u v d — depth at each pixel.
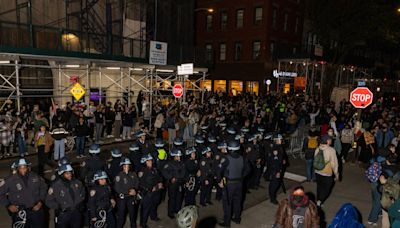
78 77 17.47
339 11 29.30
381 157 7.94
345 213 5.72
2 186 5.96
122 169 7.38
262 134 12.29
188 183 8.42
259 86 33.44
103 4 22.30
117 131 17.39
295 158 14.61
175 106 17.67
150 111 19.09
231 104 21.77
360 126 14.16
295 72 31.67
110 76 22.05
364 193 10.11
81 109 14.58
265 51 32.81
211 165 8.77
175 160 8.13
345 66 35.75
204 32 38.12
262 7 32.75
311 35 38.50
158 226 7.71
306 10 33.22
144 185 7.37
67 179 6.20
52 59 14.79
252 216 8.39
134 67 18.91
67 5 20.02
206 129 13.97
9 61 14.08
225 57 36.50
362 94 12.88
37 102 19.52
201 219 8.15
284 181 11.33
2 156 13.03
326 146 8.61
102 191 6.61
